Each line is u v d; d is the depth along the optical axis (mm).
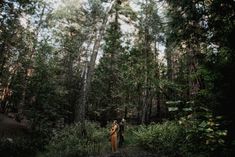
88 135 20312
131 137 19453
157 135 15984
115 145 16422
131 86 28641
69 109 32188
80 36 34250
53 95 26328
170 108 11492
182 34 12062
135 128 22500
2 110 31766
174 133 14664
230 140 9867
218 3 10617
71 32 34844
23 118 27844
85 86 23875
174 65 26703
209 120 9625
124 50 30484
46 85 25719
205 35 11602
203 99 10453
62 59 34281
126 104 30562
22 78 29453
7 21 20469
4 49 28250
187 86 19500
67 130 21688
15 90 29344
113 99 30578
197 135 10367
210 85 10203
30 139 20594
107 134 21219
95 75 30812
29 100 26906
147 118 31156
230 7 10617
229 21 10883
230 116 9805
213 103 10109
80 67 36000
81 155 16266
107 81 30203
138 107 32375
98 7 31156
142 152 14953
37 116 23953
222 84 9953
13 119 27750
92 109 32188
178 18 11820
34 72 27078
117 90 29828
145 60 26125
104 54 31516
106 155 15477
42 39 28734
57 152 17703
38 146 19531
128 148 16547
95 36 29094
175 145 13656
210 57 10984
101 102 31094
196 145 10922
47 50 28062
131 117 37031
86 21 33219
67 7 32188
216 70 10047
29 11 19375
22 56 29531
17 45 28938
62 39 33594
